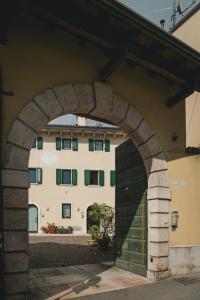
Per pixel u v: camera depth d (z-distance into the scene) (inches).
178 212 350.9
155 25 273.3
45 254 572.7
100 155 1083.9
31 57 281.1
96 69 315.9
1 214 239.0
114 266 418.0
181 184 357.1
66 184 1060.5
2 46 267.1
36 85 280.5
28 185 261.4
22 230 254.7
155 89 356.8
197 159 369.1
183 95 346.3
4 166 254.7
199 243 357.4
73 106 297.6
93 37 274.4
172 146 360.2
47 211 1040.2
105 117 333.4
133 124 336.8
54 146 1066.1
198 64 314.0
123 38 281.4
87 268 407.8
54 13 251.4
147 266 345.4
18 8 241.1
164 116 359.3
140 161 371.6
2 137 251.6
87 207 1058.1
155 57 311.0
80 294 289.3
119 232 414.9
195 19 480.4
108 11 251.8
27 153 266.8
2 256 237.0
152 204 344.2
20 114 268.2
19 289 249.4
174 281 323.9
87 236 932.6
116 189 437.1
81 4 246.7
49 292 295.6
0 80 252.4
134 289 302.8
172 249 341.7
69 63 301.0
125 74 338.3
